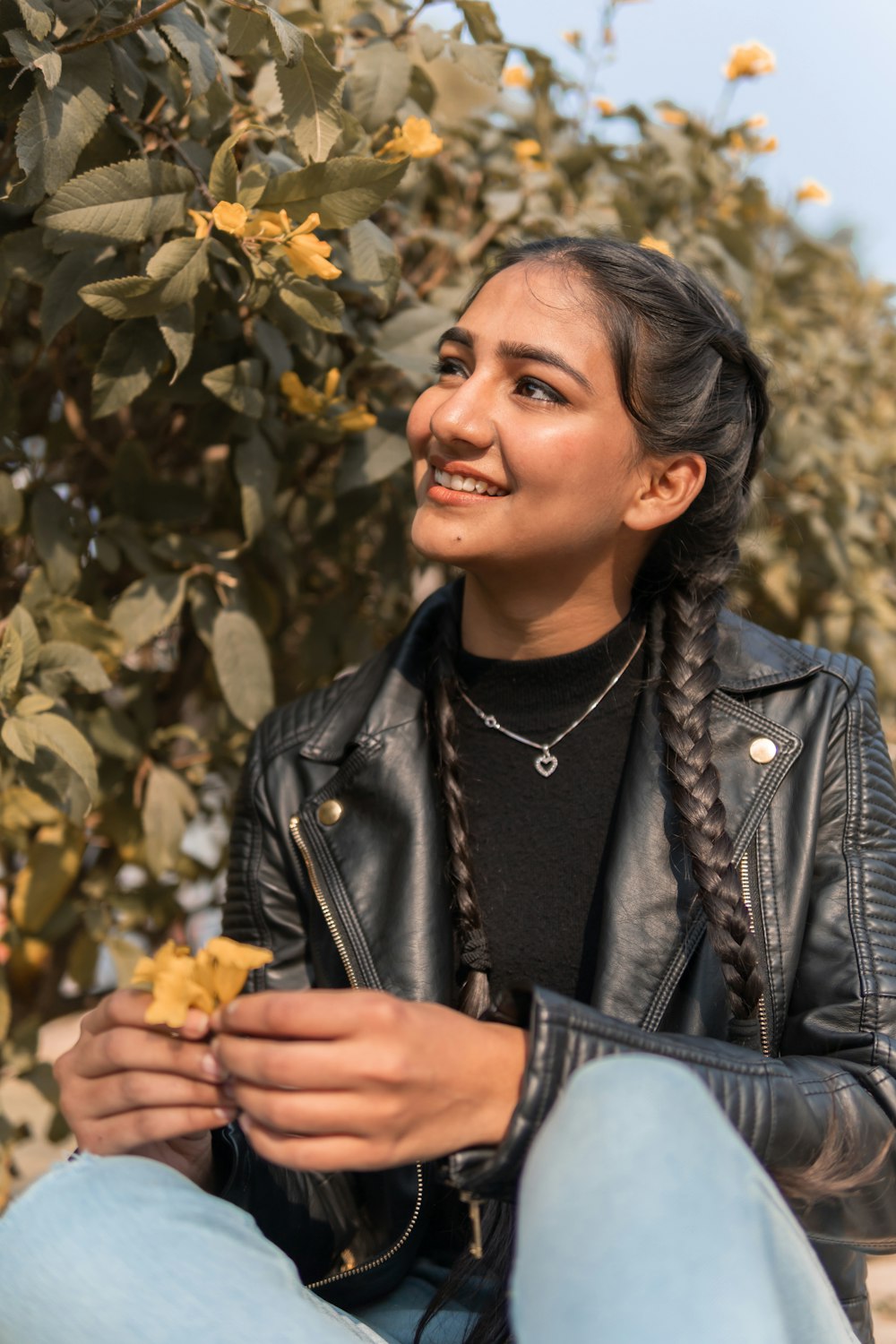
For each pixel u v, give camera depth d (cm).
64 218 121
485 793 132
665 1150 75
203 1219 93
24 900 183
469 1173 85
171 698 200
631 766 123
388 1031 81
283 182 127
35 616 154
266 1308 88
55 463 178
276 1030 83
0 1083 181
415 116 161
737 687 126
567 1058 85
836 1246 113
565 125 231
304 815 129
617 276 120
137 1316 87
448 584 146
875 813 122
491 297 121
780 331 243
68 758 133
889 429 285
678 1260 72
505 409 117
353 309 171
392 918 122
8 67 122
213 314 151
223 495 185
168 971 90
